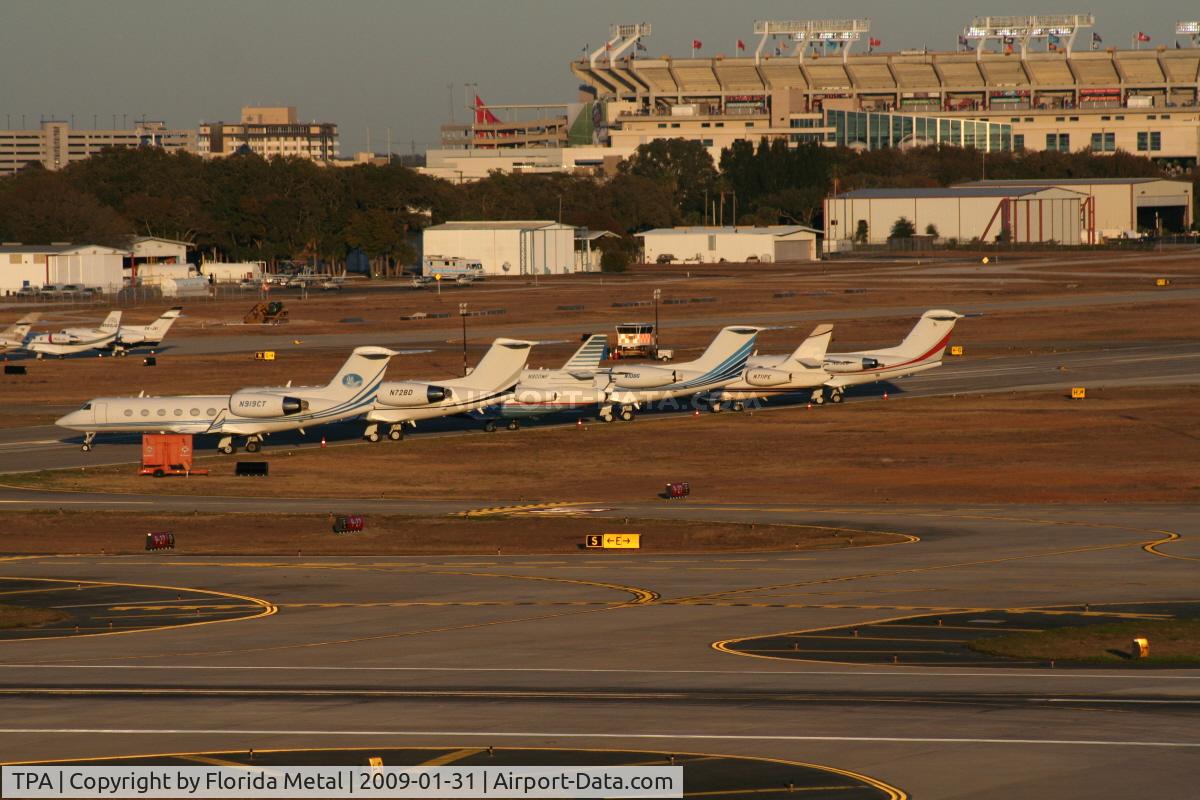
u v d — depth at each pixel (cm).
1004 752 12006
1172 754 11875
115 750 12525
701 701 14075
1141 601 19088
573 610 19550
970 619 18212
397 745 12581
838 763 11788
